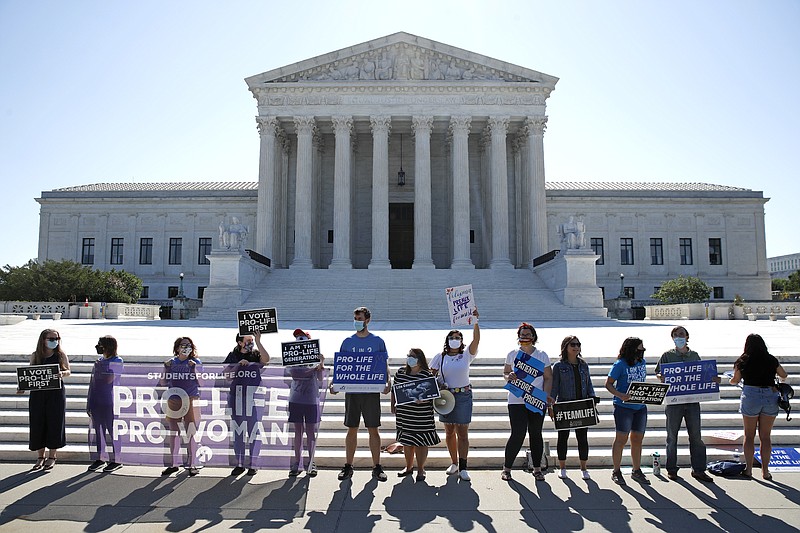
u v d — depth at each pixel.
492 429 11.72
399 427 9.86
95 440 10.22
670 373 9.84
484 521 8.08
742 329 28.92
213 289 37.75
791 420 11.84
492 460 10.54
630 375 9.88
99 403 10.19
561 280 39.25
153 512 8.33
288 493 9.13
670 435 9.92
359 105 51.91
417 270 47.50
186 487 9.37
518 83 51.78
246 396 10.16
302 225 50.69
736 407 12.44
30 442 10.05
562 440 9.95
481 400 12.82
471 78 52.75
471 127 55.00
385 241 50.59
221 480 9.71
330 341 19.92
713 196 74.81
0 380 13.67
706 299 63.72
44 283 57.84
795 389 12.94
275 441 10.10
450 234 56.81
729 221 75.00
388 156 56.50
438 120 53.06
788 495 9.05
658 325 32.38
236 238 39.22
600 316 36.72
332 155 58.62
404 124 54.88
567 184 81.12
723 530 7.77
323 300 38.44
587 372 10.07
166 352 15.19
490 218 54.03
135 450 10.16
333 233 53.47
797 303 46.88
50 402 10.14
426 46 52.28
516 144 57.19
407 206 60.38
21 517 8.09
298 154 51.44
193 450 10.09
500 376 13.84
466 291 10.31
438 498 8.95
